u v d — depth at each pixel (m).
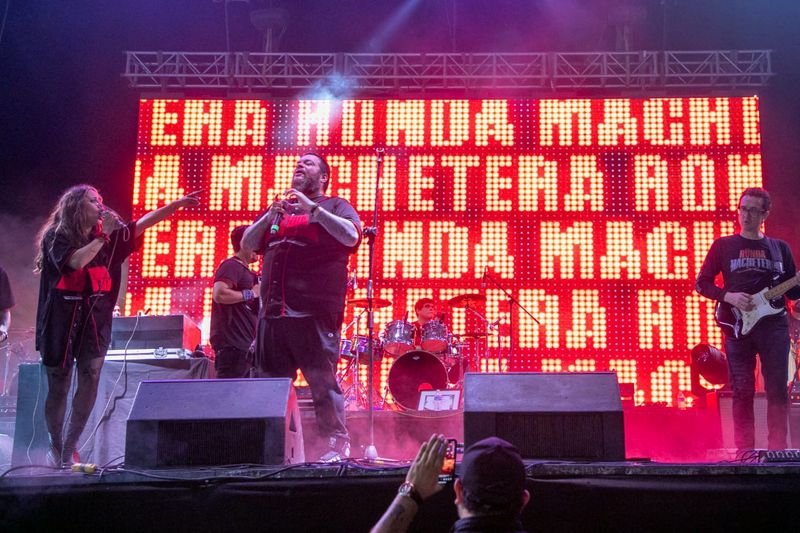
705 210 9.59
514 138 9.82
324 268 4.59
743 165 9.66
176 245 9.53
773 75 9.95
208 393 3.94
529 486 3.51
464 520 2.49
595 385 3.88
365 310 8.51
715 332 9.31
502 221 9.64
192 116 9.89
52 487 3.61
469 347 9.16
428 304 8.93
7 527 3.59
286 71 10.12
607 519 3.47
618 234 9.58
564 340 9.34
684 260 9.50
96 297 4.68
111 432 5.88
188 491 3.59
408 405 7.63
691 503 3.47
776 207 10.26
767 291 5.23
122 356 6.05
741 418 5.22
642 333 9.34
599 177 9.71
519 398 3.83
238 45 10.95
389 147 9.82
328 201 4.80
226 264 6.08
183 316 6.29
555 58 10.02
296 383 8.91
